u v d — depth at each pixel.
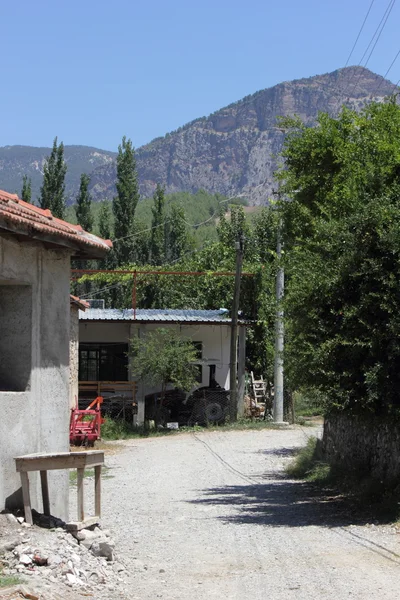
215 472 18.84
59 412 10.08
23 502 8.80
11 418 8.94
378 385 12.01
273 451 23.81
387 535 10.50
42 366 9.70
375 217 12.32
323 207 15.46
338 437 17.27
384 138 15.09
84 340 36.03
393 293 12.01
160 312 36.78
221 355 37.78
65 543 8.31
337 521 11.83
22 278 9.28
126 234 56.81
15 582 6.90
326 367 12.82
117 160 57.19
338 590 7.57
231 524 11.68
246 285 39.34
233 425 33.06
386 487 12.95
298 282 13.34
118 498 14.55
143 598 7.36
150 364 32.88
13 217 8.34
